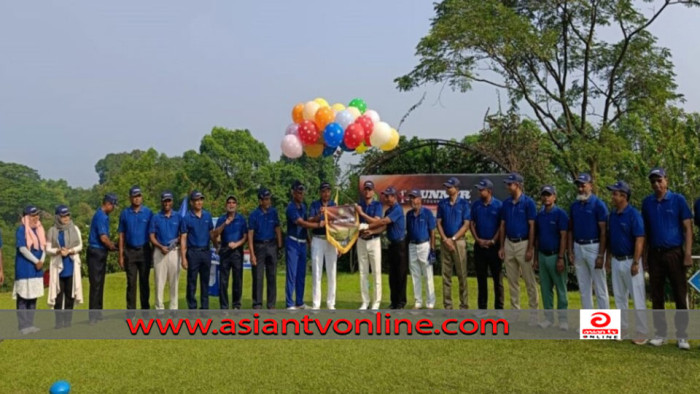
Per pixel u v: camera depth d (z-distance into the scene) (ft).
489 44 63.00
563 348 22.21
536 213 26.99
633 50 70.95
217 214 111.55
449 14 64.95
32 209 27.30
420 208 30.89
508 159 61.00
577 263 25.32
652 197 23.22
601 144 66.33
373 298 31.22
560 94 72.79
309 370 19.51
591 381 17.92
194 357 21.43
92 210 215.10
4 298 43.80
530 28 65.05
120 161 342.85
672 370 19.01
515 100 70.49
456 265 29.99
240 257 30.91
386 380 18.28
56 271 27.94
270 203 31.30
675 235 22.54
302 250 31.50
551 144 71.67
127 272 29.40
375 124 34.35
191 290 30.07
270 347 22.89
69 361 21.06
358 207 31.17
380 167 65.21
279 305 34.42
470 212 29.76
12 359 21.47
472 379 18.28
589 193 25.21
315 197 151.33
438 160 64.18
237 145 154.61
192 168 147.13
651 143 47.78
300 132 33.47
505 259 27.63
